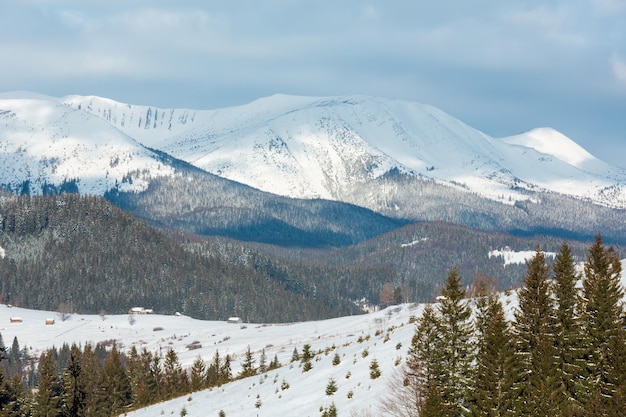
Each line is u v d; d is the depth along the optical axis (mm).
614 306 62594
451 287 63750
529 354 58375
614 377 55188
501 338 54406
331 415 68250
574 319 61812
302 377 88875
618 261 66688
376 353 85688
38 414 126062
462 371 59625
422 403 59219
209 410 88062
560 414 53344
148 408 102062
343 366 86062
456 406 57688
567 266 65812
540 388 54125
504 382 52656
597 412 53344
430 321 64062
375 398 69312
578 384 57688
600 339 60562
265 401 83438
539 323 61406
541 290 63156
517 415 51688
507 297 89750
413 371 65875
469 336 62000
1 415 112375
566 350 60062
